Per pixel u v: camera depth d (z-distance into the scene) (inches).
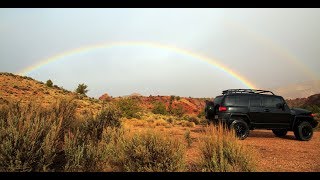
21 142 208.5
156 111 2068.2
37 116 247.0
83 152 234.8
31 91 1882.4
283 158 325.7
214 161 228.1
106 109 370.0
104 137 299.7
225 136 261.9
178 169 223.5
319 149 408.2
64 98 346.9
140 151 230.1
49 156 212.2
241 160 237.6
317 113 1311.5
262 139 524.1
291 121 538.6
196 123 1138.7
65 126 311.6
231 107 510.0
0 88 1688.0
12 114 247.6
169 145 234.7
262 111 522.6
